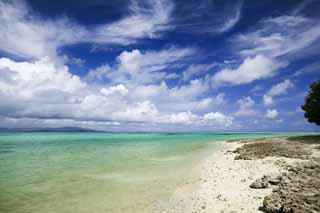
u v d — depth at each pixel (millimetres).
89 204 10883
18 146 51125
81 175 17766
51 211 10047
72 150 40594
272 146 31734
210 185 13039
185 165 21438
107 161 25484
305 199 8461
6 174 18484
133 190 13133
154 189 13148
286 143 35688
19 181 15891
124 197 11836
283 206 7910
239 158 23422
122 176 17156
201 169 18719
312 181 11359
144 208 10109
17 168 21312
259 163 19250
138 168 20500
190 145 51219
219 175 15625
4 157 30328
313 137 43938
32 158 28828
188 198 11023
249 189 11562
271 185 11789
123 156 30266
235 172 16203
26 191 13281
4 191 13336
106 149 42094
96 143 62500
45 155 32312
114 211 9906
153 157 28750
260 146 33562
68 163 24219
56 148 45281
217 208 9273
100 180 15938
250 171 16109
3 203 11164
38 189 13711
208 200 10383
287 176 12680
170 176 16609
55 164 23547
